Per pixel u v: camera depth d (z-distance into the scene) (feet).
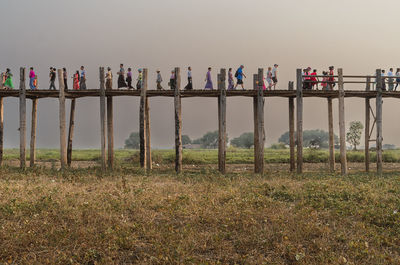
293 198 41.78
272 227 30.22
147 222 31.40
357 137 144.66
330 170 77.15
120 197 39.88
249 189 46.42
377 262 24.26
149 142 77.51
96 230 29.37
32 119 76.59
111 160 73.05
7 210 33.35
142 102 69.72
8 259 24.70
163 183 54.08
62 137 68.95
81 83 70.85
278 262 24.49
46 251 25.76
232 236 28.96
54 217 32.12
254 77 71.46
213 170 72.59
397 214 33.60
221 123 69.36
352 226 31.30
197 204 37.04
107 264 24.09
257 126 73.77
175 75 69.05
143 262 24.43
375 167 88.99
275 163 102.63
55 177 59.21
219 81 72.43
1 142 74.49
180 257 24.75
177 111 68.85
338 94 71.31
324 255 24.97
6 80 72.95
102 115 69.10
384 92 71.61
